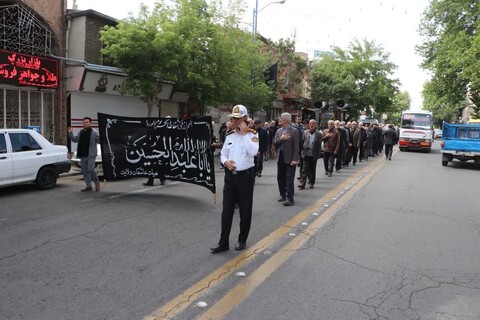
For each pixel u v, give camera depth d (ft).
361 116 137.39
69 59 49.60
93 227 21.52
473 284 15.19
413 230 22.81
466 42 89.20
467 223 24.99
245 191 18.21
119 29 49.96
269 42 104.73
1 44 45.01
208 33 56.18
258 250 18.52
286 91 112.47
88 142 31.78
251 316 12.33
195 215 24.71
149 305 12.85
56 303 12.84
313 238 20.68
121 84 57.98
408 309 13.06
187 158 29.32
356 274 15.90
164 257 17.21
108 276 15.06
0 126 45.60
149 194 31.30
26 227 21.38
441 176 49.44
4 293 13.50
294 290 14.28
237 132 18.30
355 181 42.01
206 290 14.08
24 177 31.32
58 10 51.57
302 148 36.37
